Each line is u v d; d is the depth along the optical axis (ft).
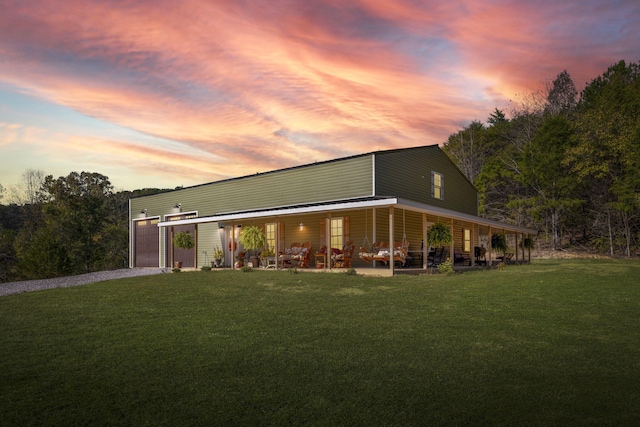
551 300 31.19
